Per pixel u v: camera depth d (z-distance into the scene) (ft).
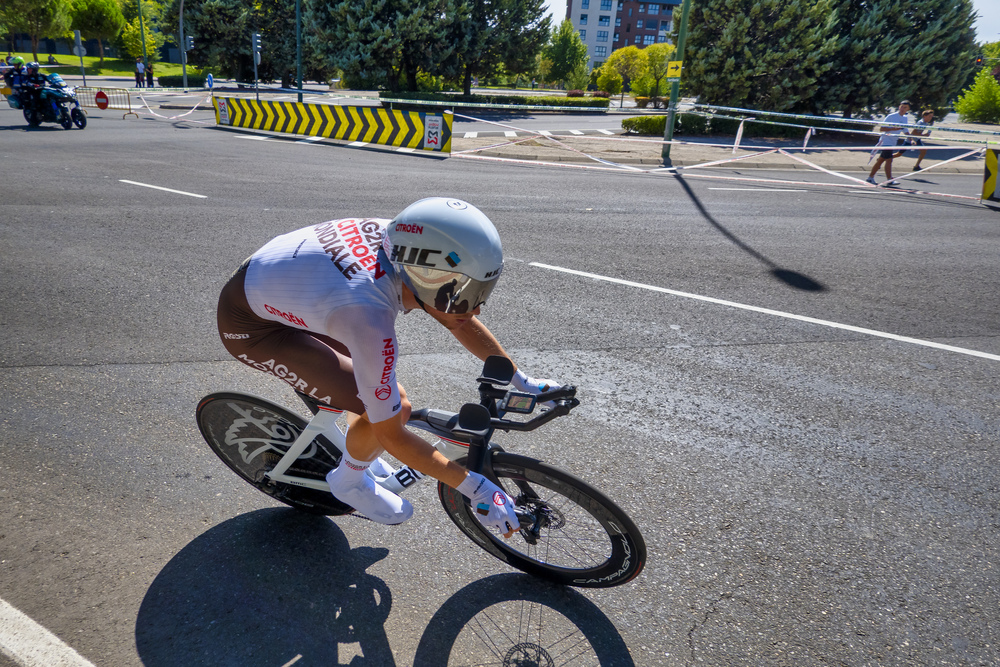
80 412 10.85
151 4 224.12
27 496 8.73
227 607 7.14
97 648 6.51
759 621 7.33
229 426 8.29
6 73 49.37
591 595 7.60
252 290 6.30
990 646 7.12
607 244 23.41
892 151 42.39
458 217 5.41
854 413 12.10
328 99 97.81
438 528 8.61
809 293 18.85
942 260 23.12
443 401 11.82
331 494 8.15
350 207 27.63
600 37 358.64
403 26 92.38
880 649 7.02
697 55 69.56
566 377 13.02
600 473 9.93
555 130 72.38
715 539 8.63
